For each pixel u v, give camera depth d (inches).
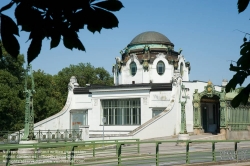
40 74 2625.5
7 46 118.2
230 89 150.6
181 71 2139.5
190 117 1861.5
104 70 3762.3
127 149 1038.4
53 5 125.4
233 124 1833.2
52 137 1632.6
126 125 1910.7
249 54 146.3
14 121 1990.7
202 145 1475.1
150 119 1728.6
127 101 1927.9
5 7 118.5
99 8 128.7
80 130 1585.9
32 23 123.6
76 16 127.9
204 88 1862.7
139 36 2186.3
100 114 1977.1
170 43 2161.7
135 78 2080.5
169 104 1775.3
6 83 1982.0
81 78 3609.7
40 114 2427.4
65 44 131.0
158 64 2059.5
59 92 3255.4
